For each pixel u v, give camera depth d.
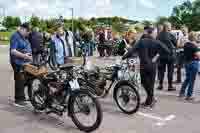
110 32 22.52
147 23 7.61
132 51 7.55
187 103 8.29
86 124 6.07
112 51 21.16
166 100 8.59
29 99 7.25
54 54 9.75
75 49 16.94
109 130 6.07
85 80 7.18
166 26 9.50
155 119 6.83
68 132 5.97
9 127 6.22
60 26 9.90
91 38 21.97
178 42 11.02
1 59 19.80
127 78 7.70
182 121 6.71
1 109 7.49
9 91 9.49
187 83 8.74
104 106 7.82
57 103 6.52
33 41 12.73
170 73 9.75
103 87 7.53
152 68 7.45
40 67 7.08
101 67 7.69
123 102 7.25
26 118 6.81
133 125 6.39
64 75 6.45
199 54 8.42
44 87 6.75
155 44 7.38
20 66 7.64
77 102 6.02
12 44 7.49
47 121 6.61
